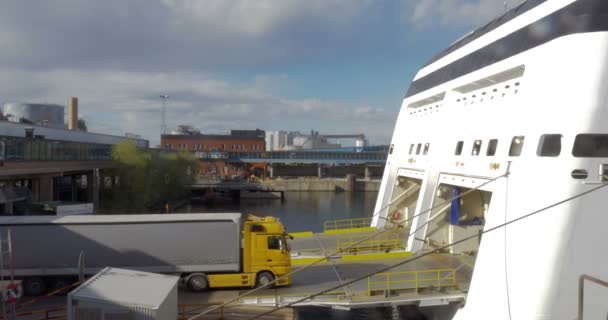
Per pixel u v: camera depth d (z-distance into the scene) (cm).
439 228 2675
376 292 1972
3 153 4103
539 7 1888
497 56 2073
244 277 2109
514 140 1791
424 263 2386
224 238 2103
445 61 2822
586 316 1539
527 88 1756
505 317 1625
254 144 14888
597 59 1574
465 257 2491
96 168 6141
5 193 4225
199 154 12938
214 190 10231
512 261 1630
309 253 2831
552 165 1580
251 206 9294
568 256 1539
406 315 2409
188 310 1877
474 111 2236
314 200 10388
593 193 1539
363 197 11006
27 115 12375
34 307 1908
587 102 1558
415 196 3359
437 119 2634
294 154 13112
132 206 6550
